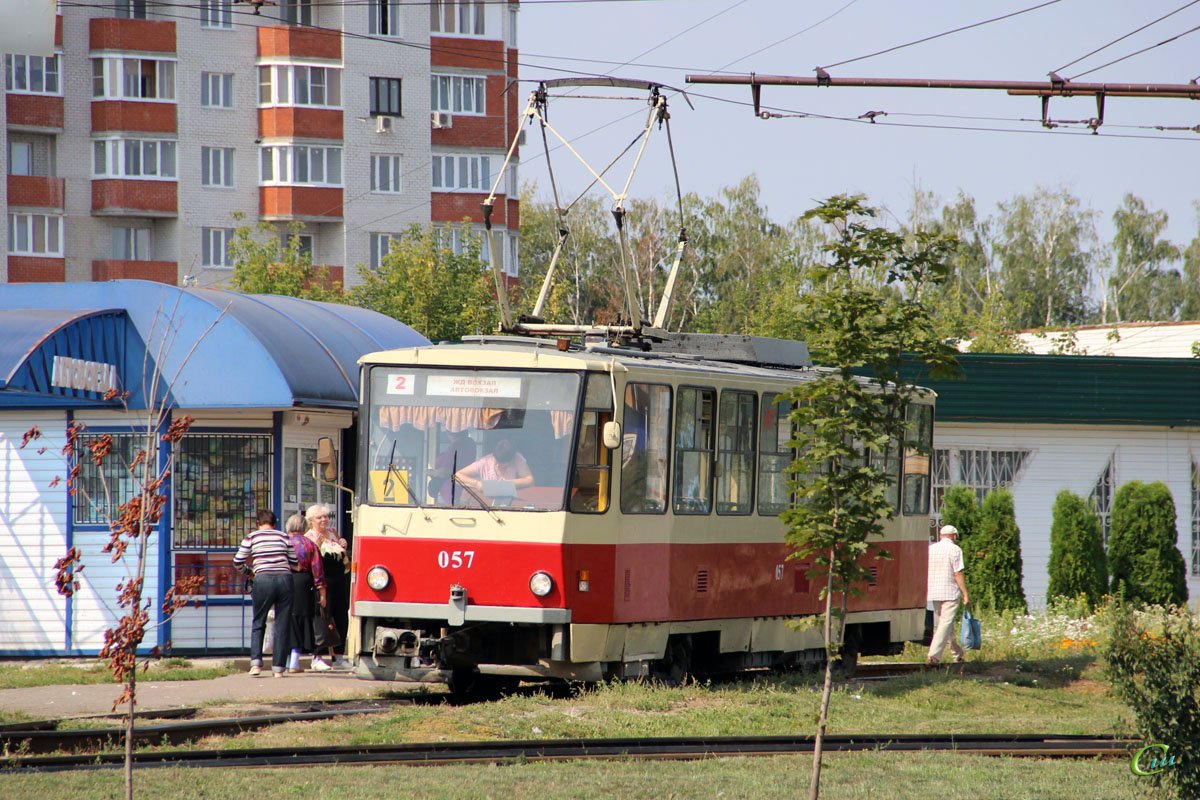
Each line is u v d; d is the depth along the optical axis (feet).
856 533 68.64
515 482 98.12
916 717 101.24
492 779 69.15
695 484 108.06
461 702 102.42
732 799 66.08
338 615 122.83
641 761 77.15
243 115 386.32
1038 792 69.82
